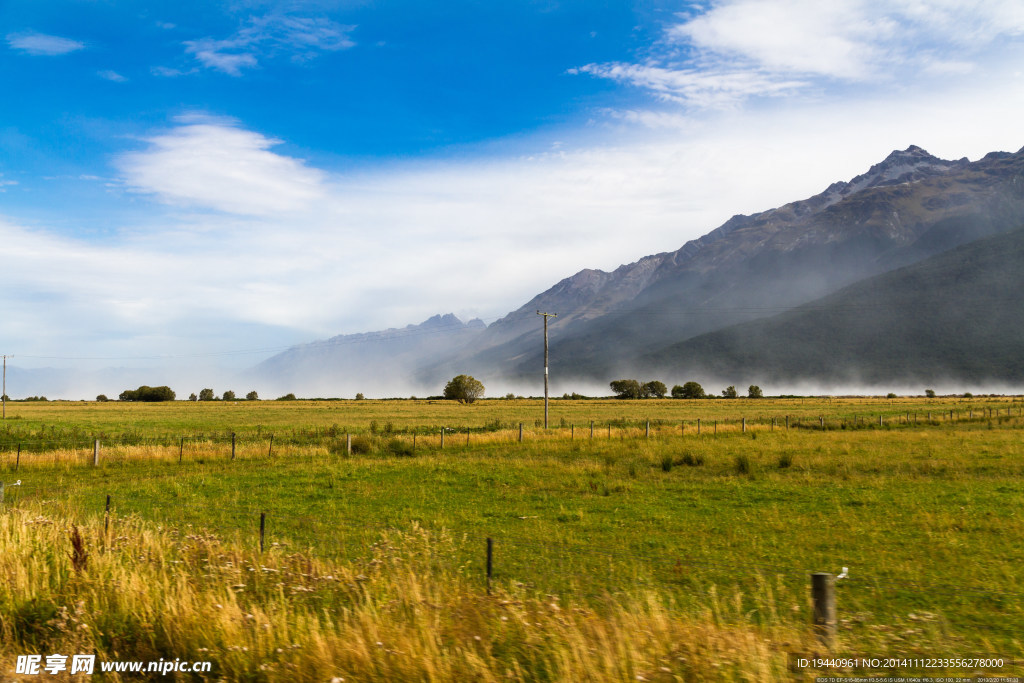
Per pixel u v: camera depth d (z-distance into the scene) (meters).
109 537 11.84
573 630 7.41
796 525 17.48
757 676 6.59
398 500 22.36
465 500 22.30
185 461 35.19
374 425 55.94
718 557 14.26
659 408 117.19
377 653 7.17
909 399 150.75
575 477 27.23
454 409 112.75
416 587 8.84
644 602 9.53
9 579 9.71
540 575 12.09
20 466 32.25
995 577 12.34
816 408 109.94
